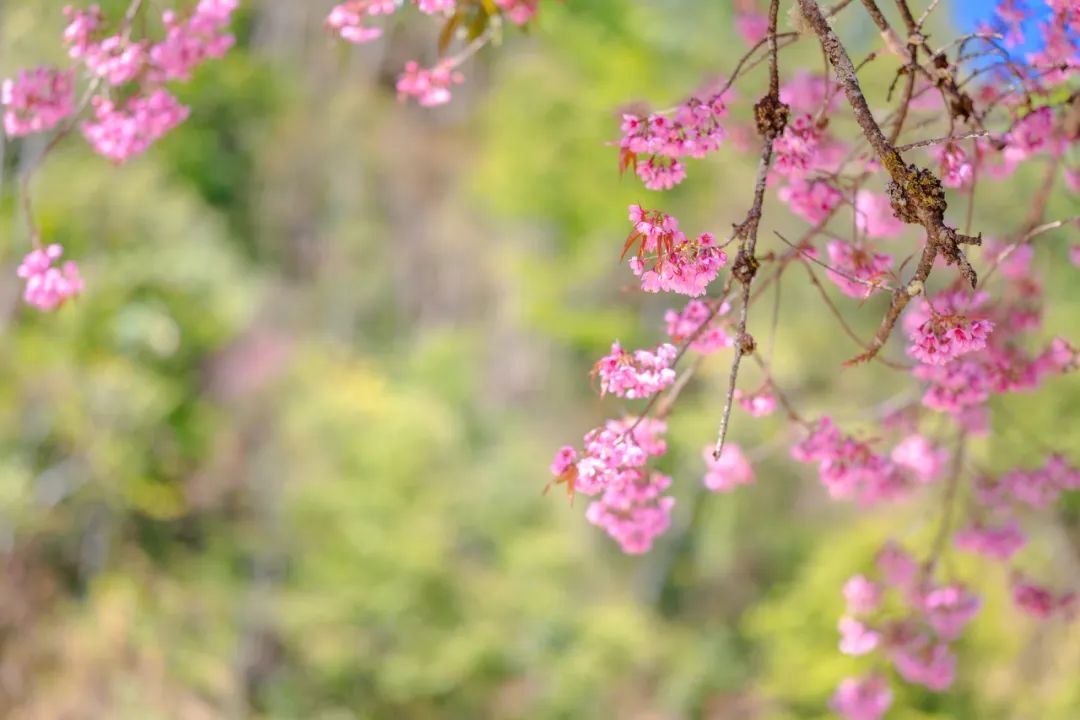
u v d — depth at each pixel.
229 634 15.68
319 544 16.02
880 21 2.39
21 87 2.97
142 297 14.83
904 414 3.42
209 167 19.88
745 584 15.57
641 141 2.19
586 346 16.88
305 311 21.12
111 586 14.24
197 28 2.98
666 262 1.93
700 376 13.41
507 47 18.03
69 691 13.14
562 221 16.58
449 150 22.39
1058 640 8.92
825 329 13.31
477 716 15.27
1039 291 3.32
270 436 17.33
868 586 3.46
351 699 15.41
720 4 14.22
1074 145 3.06
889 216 2.88
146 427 15.46
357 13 3.01
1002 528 3.50
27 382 13.16
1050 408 6.16
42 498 13.88
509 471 16.50
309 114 21.92
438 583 15.30
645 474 2.73
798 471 14.27
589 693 14.82
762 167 1.99
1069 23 2.74
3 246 10.65
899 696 9.63
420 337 20.23
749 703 13.21
